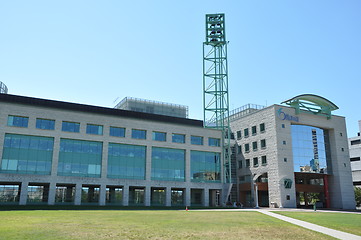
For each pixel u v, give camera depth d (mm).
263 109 77250
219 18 84500
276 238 21906
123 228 24203
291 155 73375
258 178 77312
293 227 28078
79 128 62781
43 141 59906
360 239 22297
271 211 51250
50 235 20156
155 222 29094
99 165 63438
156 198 69938
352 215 44125
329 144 81188
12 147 57500
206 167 74125
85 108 69125
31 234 20266
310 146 77000
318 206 79875
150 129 69250
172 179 69938
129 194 67812
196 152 73750
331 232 25547
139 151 67750
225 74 80938
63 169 60344
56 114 61281
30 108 59531
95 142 64000
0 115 57250
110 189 65375
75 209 50969
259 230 25500
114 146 65562
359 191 95062
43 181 58031
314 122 78375
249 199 79375
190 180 71375
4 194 57688
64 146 61375
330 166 79750
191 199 73125
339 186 77688
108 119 65500
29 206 52781
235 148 85938
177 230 23953
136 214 39000
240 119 85188
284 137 73438
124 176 65188
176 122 78750
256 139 78438
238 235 22594
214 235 22188
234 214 42094
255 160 78312
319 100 79688
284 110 75000
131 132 67375
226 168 76938
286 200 70000
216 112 79875
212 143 76125
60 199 61031
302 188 77000
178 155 71812
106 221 29000
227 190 73625
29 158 58281
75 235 20438
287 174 71625
